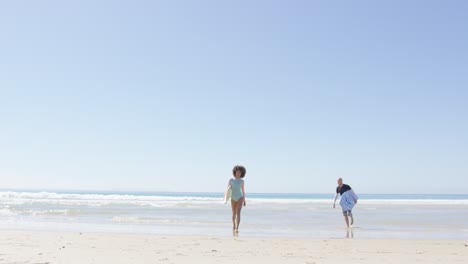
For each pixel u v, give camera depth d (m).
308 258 6.67
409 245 8.39
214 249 7.57
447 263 6.31
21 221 14.37
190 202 30.67
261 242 8.65
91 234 10.02
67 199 36.50
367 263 6.25
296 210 22.05
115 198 41.50
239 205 10.89
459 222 15.03
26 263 5.78
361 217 17.56
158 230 11.65
